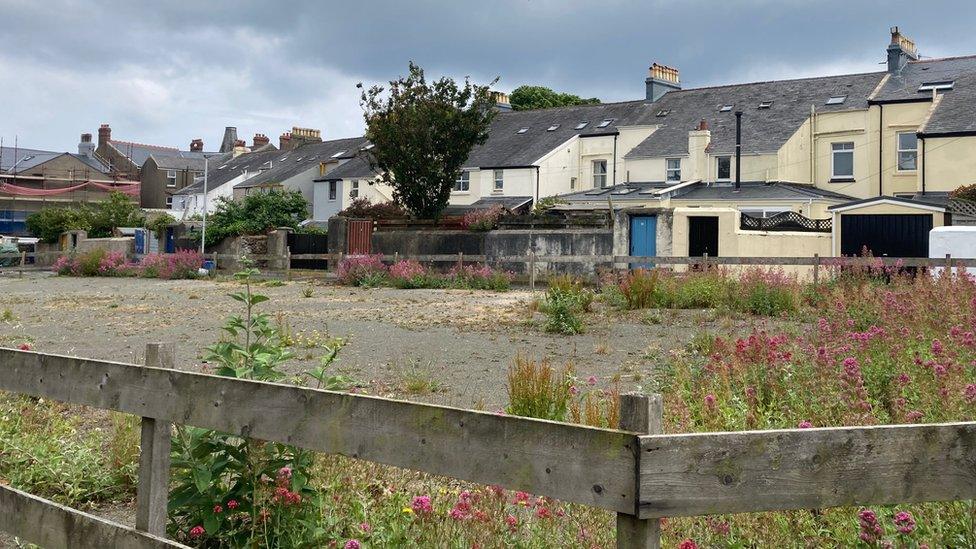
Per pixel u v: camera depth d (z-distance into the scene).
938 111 31.45
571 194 39.12
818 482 2.64
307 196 54.97
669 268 19.22
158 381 3.94
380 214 34.16
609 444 2.59
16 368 4.66
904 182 32.47
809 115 35.25
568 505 4.28
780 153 33.59
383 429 3.15
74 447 6.25
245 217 40.31
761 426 5.40
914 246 22.06
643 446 2.52
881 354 6.87
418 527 4.23
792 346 7.84
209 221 41.38
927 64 36.41
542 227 27.02
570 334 13.30
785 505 2.62
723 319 14.45
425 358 11.02
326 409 3.32
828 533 4.03
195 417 3.79
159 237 43.53
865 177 33.59
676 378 7.51
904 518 3.50
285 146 67.81
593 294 18.62
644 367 9.95
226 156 74.62
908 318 9.01
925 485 2.71
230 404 3.65
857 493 2.67
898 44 36.28
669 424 5.54
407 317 15.98
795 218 23.81
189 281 29.22
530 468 2.76
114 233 48.62
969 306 9.10
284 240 35.34
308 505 4.34
